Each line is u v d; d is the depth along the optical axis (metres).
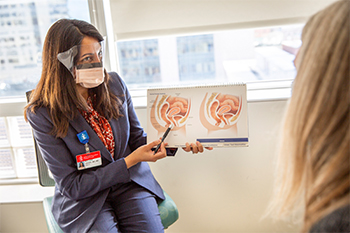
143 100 1.76
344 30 0.40
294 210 0.48
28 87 1.88
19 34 1.80
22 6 1.77
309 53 0.44
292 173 0.46
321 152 0.40
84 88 1.25
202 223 1.74
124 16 1.64
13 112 1.76
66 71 1.12
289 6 1.55
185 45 1.86
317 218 0.41
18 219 1.71
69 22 1.12
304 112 0.43
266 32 1.74
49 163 1.15
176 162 1.68
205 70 1.89
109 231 1.09
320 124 0.40
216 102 1.23
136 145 1.42
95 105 1.26
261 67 1.81
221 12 1.59
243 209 1.69
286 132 0.48
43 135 1.13
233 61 1.84
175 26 1.63
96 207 1.16
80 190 1.13
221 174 1.67
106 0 1.71
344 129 0.38
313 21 0.47
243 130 1.20
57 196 1.27
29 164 1.96
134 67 1.91
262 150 1.61
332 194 0.39
